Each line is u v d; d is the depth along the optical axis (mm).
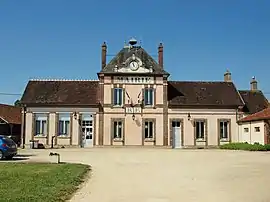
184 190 11281
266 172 15453
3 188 10555
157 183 12750
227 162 20344
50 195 9617
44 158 23844
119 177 14367
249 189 11281
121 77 39781
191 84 42750
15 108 47562
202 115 40062
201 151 32219
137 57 40125
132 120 39438
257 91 44125
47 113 39188
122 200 9688
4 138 22891
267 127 33812
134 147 38969
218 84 43125
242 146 34531
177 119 39719
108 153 29188
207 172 15789
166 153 29109
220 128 40156
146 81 39844
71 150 34031
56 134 38938
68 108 39281
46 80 42250
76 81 42344
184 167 17984
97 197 10062
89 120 39344
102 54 40812
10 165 17688
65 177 13227
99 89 39844
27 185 11164
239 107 40406
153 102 39688
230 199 9750
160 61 41188
